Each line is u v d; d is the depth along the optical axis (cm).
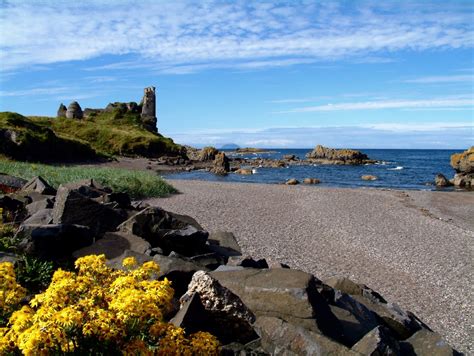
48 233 1082
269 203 3381
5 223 1309
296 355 732
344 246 2095
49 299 538
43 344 470
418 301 1428
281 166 9956
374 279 1623
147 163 8631
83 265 685
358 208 3303
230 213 2831
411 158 16888
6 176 2194
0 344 505
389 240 2266
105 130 11394
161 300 562
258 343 778
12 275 652
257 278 936
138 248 1180
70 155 7812
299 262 1784
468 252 2077
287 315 843
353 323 906
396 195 4228
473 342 1148
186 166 8612
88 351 512
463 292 1528
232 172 7844
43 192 1927
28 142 6881
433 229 2605
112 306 532
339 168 9488
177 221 1385
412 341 900
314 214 2958
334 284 1166
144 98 15875
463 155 6378
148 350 525
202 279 834
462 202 3866
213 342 596
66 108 15250
